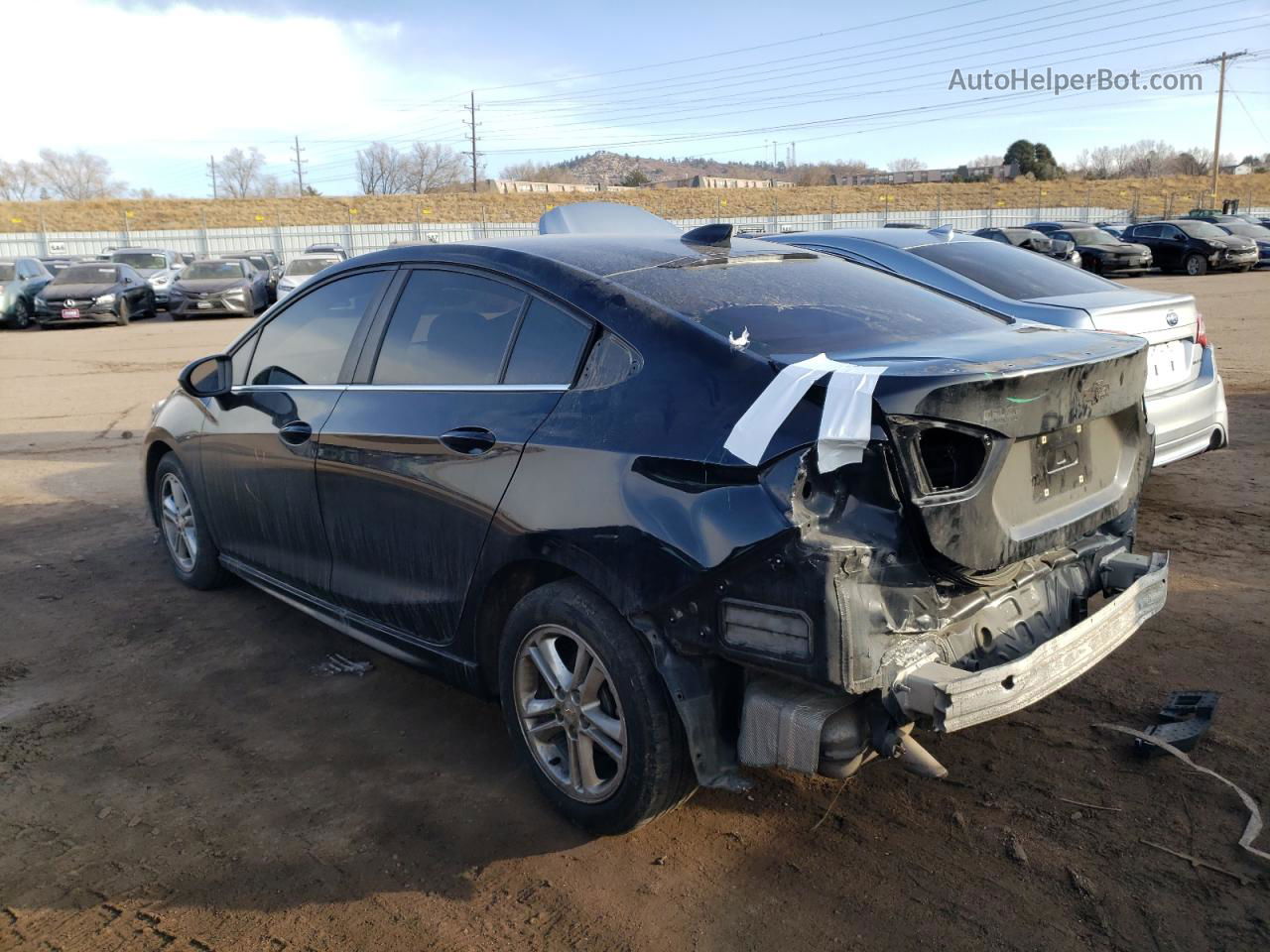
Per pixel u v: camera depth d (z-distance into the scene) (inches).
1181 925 100.3
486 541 121.0
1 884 111.6
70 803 127.0
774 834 117.5
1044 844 113.7
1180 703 140.5
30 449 348.8
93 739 143.5
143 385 505.0
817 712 98.0
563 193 2556.6
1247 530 219.3
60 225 2127.2
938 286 239.0
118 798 128.0
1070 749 133.1
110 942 102.1
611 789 112.6
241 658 170.9
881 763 132.1
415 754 138.6
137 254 1142.3
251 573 177.5
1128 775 126.3
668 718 106.8
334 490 146.6
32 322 899.4
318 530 153.2
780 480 94.6
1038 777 126.9
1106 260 1013.8
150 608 194.1
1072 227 1103.0
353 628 150.9
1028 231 975.0
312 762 136.7
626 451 106.6
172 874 112.7
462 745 141.0
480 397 126.8
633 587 104.1
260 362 171.3
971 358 104.7
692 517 99.3
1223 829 115.0
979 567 100.7
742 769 131.1
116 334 786.8
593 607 110.3
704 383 105.0
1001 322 136.1
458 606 128.0
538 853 115.5
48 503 274.8
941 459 98.3
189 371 176.7
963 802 122.3
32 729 146.5
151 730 146.0
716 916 104.0
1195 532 219.1
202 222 2204.7
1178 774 126.1
